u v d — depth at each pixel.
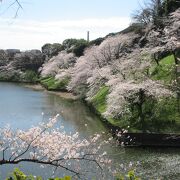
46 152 13.21
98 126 36.25
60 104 53.84
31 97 63.38
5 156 22.25
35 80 100.69
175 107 33.53
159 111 33.28
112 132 32.09
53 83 81.06
